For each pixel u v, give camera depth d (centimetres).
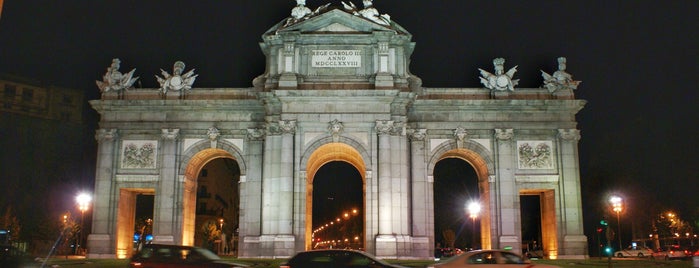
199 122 6225
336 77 5891
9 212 8262
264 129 6119
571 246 6022
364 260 2767
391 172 5738
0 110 11925
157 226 6009
